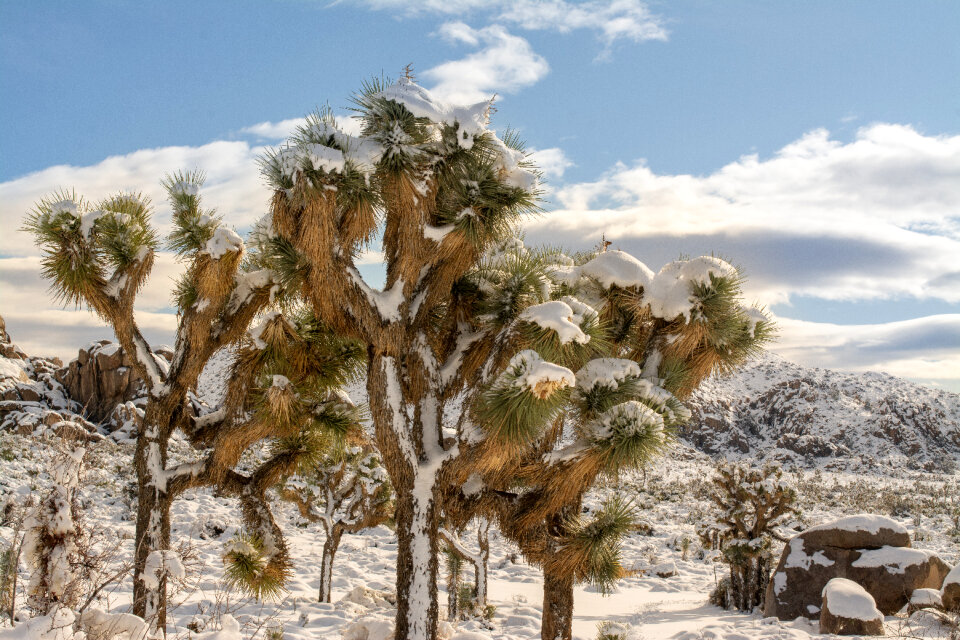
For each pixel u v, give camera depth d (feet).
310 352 22.52
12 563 14.83
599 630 29.76
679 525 91.91
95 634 13.96
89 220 20.65
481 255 20.45
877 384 450.71
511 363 16.85
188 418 21.94
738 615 44.91
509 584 59.41
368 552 63.57
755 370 454.81
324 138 18.21
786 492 49.34
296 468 22.88
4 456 65.31
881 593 38.60
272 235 20.31
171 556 18.15
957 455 366.84
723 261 21.07
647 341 21.76
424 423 20.04
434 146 19.45
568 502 21.34
